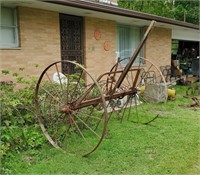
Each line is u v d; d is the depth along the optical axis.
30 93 5.16
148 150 4.23
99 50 8.60
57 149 4.22
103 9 6.98
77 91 5.23
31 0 5.57
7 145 3.88
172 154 4.07
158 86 7.66
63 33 7.48
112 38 9.14
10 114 4.43
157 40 11.53
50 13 6.91
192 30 13.40
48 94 5.01
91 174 3.48
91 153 4.06
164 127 5.41
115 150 4.20
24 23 6.29
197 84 10.75
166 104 7.58
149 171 3.54
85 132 5.00
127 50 10.16
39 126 4.79
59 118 4.82
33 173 3.47
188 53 18.42
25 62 6.36
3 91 5.04
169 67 12.24
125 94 5.19
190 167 3.67
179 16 21.52
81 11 7.11
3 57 5.90
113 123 5.63
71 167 3.65
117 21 9.34
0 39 5.94
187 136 4.88
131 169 3.61
